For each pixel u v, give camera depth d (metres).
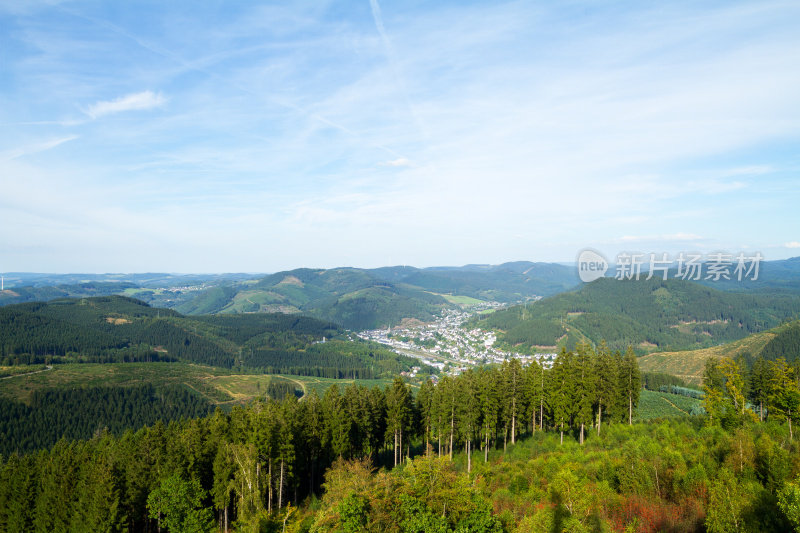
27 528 61.59
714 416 70.56
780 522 28.73
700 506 36.69
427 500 36.88
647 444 53.31
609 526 35.66
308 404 78.62
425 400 83.75
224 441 65.25
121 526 53.00
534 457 73.50
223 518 64.19
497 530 36.16
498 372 87.31
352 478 42.34
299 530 49.28
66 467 60.09
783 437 50.09
